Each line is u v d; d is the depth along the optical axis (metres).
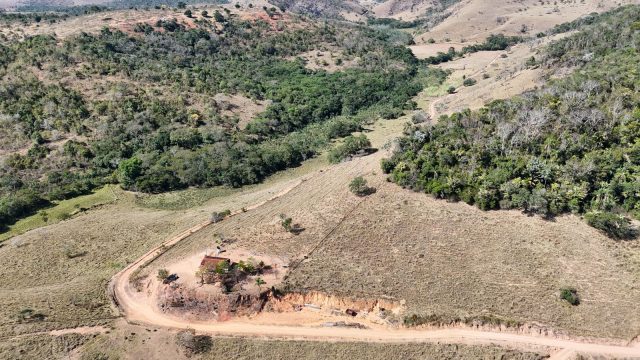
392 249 80.56
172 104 154.38
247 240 85.56
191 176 125.81
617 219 78.50
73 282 81.06
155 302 73.88
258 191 119.31
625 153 89.38
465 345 64.44
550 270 74.31
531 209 86.44
